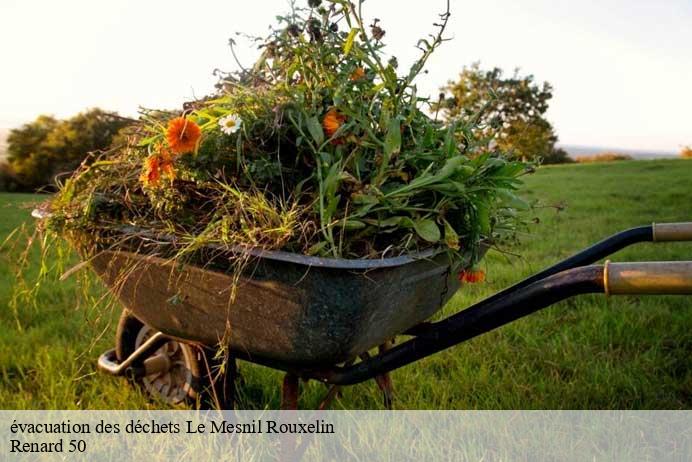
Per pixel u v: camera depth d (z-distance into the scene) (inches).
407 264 72.1
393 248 71.9
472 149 89.2
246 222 71.2
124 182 85.0
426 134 80.9
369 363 78.3
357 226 71.2
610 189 549.3
